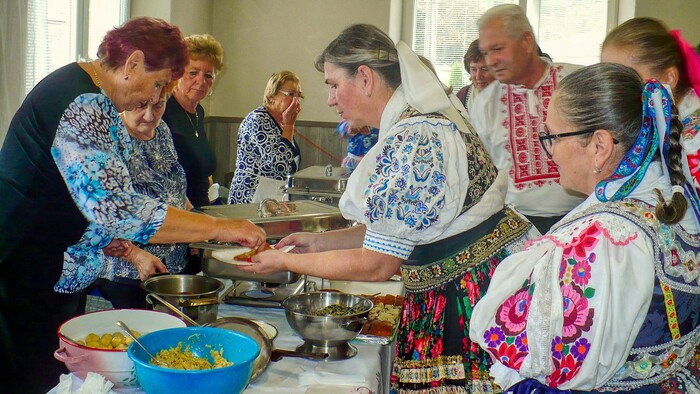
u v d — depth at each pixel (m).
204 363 1.31
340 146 6.33
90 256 1.77
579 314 1.09
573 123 1.17
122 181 1.67
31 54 3.34
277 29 6.29
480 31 2.50
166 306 1.66
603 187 1.17
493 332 1.16
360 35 1.63
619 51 1.67
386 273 1.63
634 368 1.14
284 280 1.97
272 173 3.78
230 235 1.80
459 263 1.64
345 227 2.30
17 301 1.69
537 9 6.03
